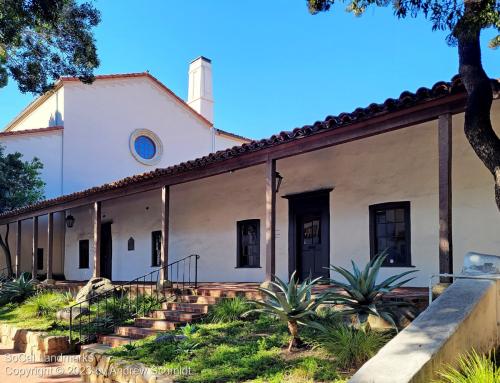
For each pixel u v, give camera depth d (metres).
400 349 4.16
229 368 5.67
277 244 11.53
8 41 9.84
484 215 8.16
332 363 5.39
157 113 22.02
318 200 10.81
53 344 8.95
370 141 9.91
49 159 18.88
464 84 5.74
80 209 18.91
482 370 3.84
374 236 9.71
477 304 4.77
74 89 19.64
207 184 13.65
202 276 13.41
